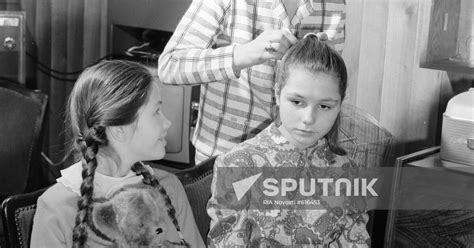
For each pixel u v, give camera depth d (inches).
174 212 54.0
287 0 67.4
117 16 113.4
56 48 122.0
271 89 66.2
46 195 50.1
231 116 67.7
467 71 91.1
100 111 50.1
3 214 49.1
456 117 87.5
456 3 93.4
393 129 104.7
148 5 108.3
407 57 102.7
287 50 56.4
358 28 103.4
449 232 86.0
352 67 104.1
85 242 49.3
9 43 107.0
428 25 97.9
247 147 57.7
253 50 59.4
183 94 94.5
